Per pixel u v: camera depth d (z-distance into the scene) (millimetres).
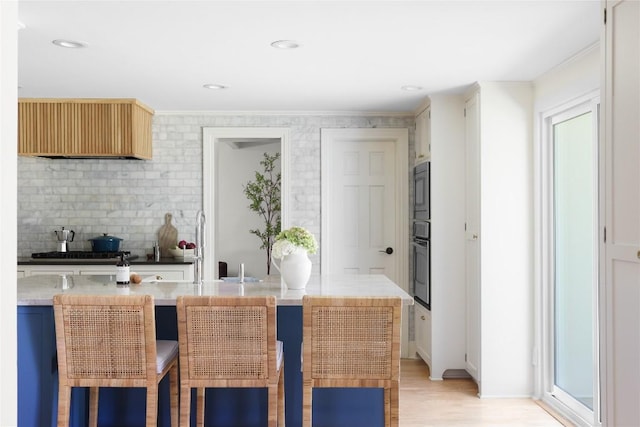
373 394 2994
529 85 4230
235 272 8156
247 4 2605
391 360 2357
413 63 3672
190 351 2371
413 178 5402
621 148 2156
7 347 649
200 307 2350
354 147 5578
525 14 2736
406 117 5484
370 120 5473
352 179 5570
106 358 2369
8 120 644
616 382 2201
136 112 4918
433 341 4699
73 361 2373
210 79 4121
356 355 2352
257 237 8141
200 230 3135
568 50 3381
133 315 2346
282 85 4320
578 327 3730
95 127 4855
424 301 4945
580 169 3686
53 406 2668
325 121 5473
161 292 2838
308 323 2332
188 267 5031
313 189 5473
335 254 5551
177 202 5426
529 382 4227
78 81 4188
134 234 5426
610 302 2242
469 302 4582
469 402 4105
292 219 5469
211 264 5402
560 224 4035
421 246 5000
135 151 4887
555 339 4102
